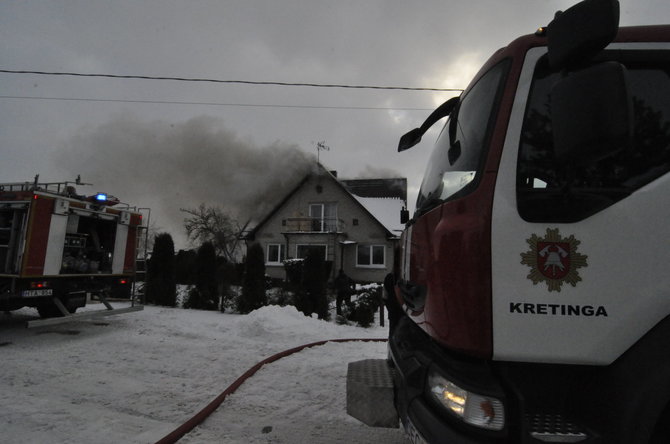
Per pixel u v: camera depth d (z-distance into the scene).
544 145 1.59
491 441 1.40
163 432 3.16
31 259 6.36
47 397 3.90
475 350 1.46
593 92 1.24
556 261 1.47
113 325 8.22
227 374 4.84
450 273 1.55
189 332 7.51
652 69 1.67
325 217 26.20
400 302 2.59
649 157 1.57
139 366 5.11
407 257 2.32
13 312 9.63
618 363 1.42
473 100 2.02
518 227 1.50
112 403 3.78
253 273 11.55
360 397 2.13
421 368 1.73
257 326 7.62
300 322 8.47
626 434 1.35
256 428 3.30
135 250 8.63
